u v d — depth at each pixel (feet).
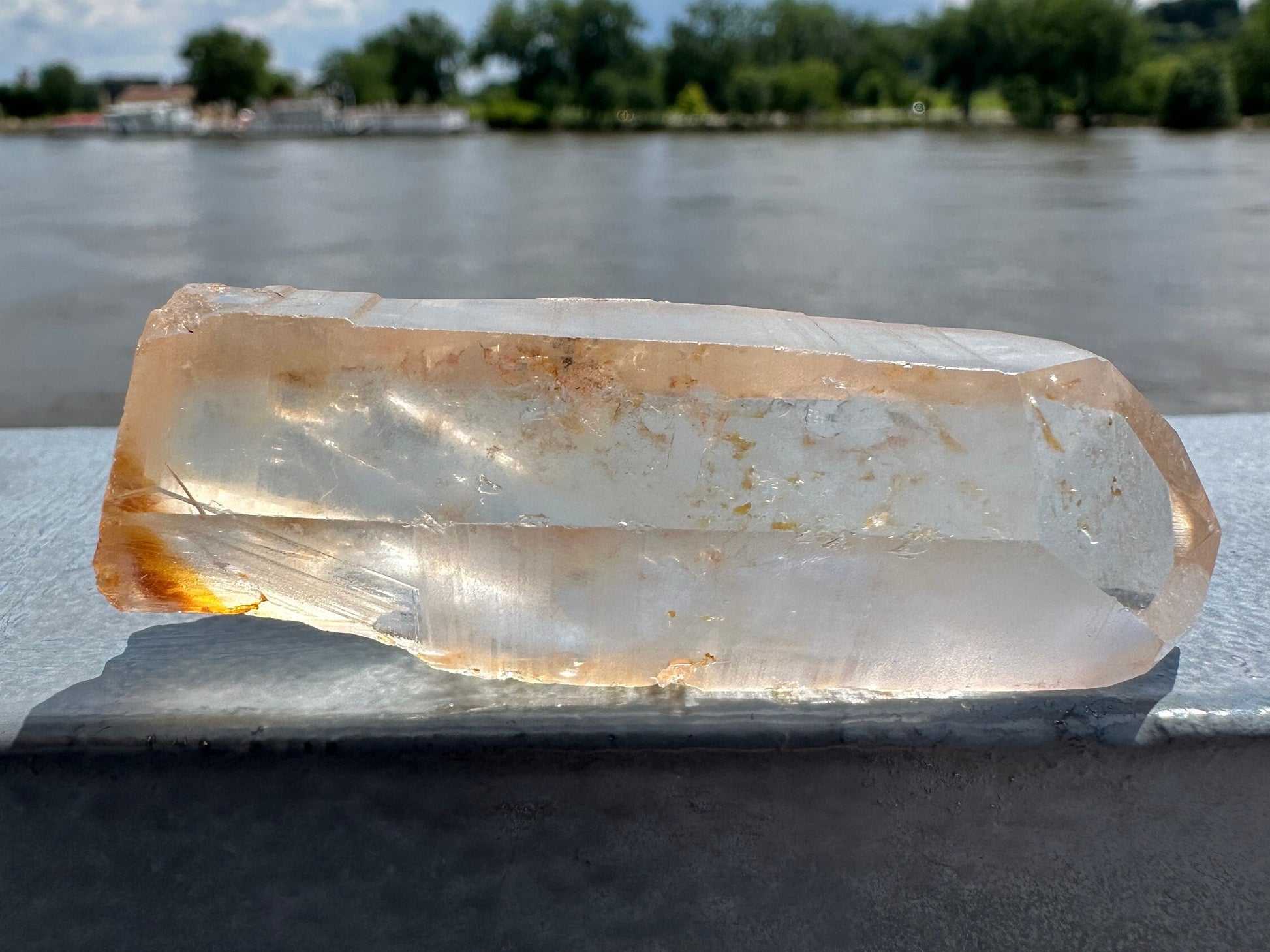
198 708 0.28
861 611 0.28
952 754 0.28
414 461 0.28
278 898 0.27
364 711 0.28
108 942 0.26
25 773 0.27
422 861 0.27
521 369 0.28
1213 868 0.27
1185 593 0.31
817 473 0.28
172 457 0.28
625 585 0.28
